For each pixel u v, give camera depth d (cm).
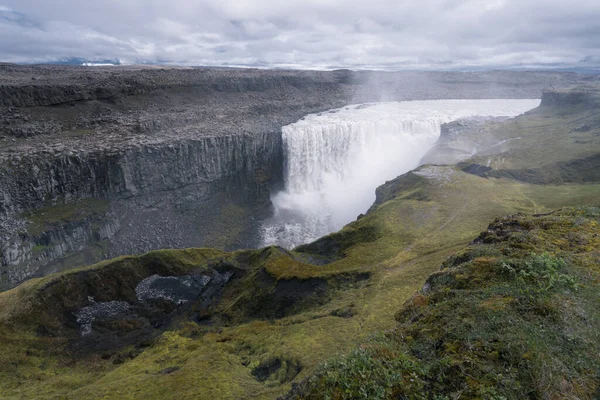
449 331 1474
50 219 9312
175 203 11856
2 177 8975
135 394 3641
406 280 5141
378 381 1258
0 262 8244
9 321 5906
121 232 10594
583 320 1398
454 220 7106
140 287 7169
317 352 3731
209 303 6819
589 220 2252
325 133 15012
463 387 1214
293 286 5972
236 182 13238
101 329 6300
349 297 5172
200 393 3466
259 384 3550
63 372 5244
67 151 10100
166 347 5328
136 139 11638
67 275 6806
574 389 1143
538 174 9919
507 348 1300
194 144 11781
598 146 10950
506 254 2012
